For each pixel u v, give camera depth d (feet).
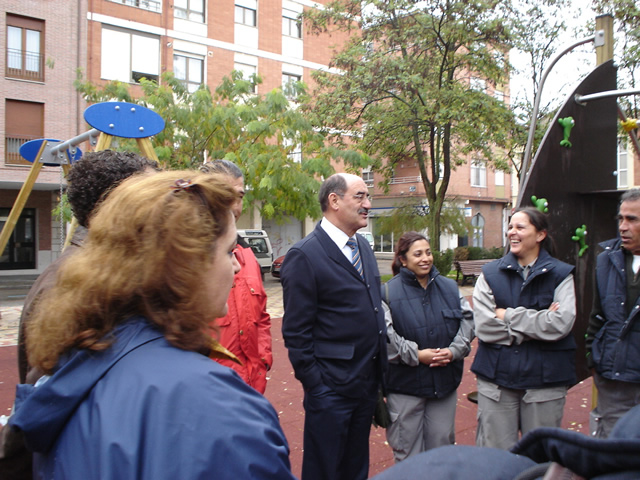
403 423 10.26
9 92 64.95
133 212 3.19
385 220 71.97
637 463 2.29
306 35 88.17
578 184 10.83
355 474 9.45
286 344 9.16
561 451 2.57
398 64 48.83
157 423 2.63
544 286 9.52
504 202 119.65
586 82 10.68
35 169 26.09
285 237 92.38
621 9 38.96
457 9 47.39
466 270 55.26
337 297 9.16
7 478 4.47
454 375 10.50
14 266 72.84
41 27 66.95
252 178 45.09
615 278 9.82
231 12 80.59
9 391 18.16
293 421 15.44
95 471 2.60
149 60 74.08
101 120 16.57
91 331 3.03
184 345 3.07
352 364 9.15
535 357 9.34
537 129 46.96
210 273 3.30
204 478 2.53
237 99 49.42
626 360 9.42
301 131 47.73
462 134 55.21
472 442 13.89
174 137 46.19
